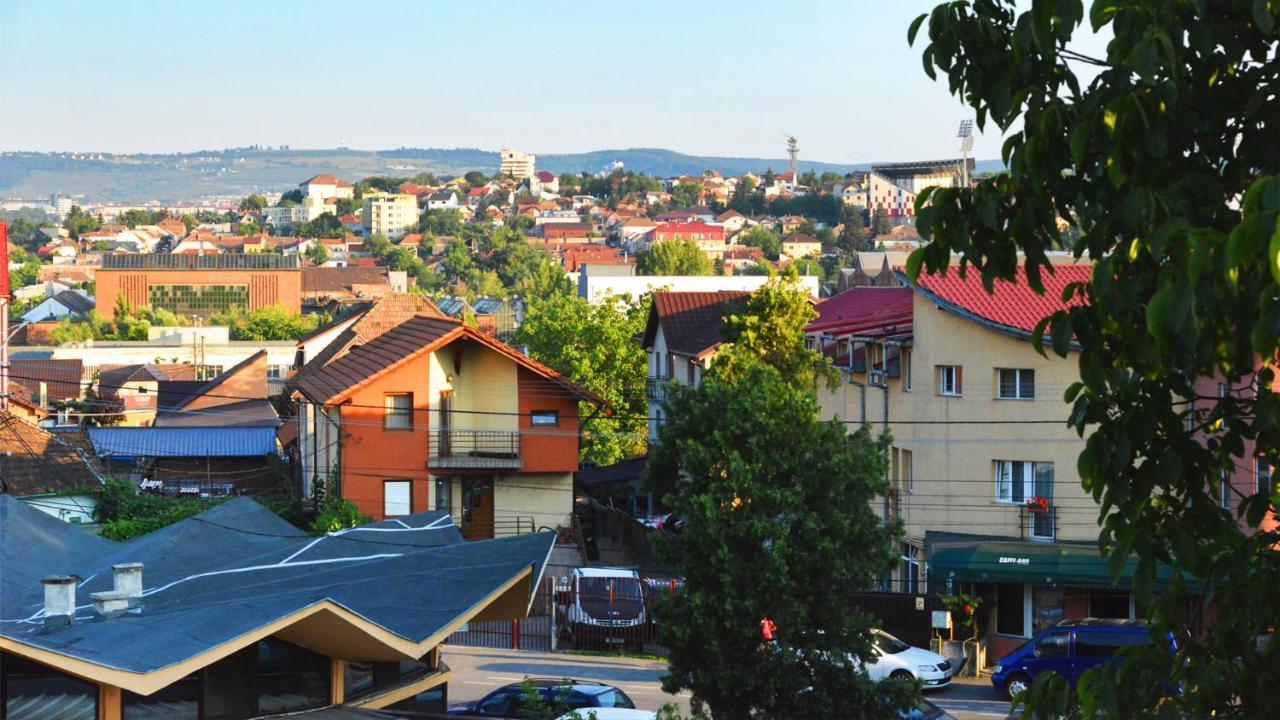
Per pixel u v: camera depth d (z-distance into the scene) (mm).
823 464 25250
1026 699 9086
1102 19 8398
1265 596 8875
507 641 44656
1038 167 8695
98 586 22922
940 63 9461
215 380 92062
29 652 17016
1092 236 8898
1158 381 8781
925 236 9375
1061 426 42000
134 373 103000
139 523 48969
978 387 43219
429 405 50969
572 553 51656
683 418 26844
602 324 77250
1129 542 8820
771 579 24172
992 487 43188
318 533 45719
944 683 38000
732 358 46688
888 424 46188
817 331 52750
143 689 17516
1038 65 9016
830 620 25062
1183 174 8641
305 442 61719
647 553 51562
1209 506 8883
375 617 20906
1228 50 8406
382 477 50625
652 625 43656
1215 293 7023
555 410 52656
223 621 19359
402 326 58312
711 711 25641
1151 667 8859
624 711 29719
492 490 52469
